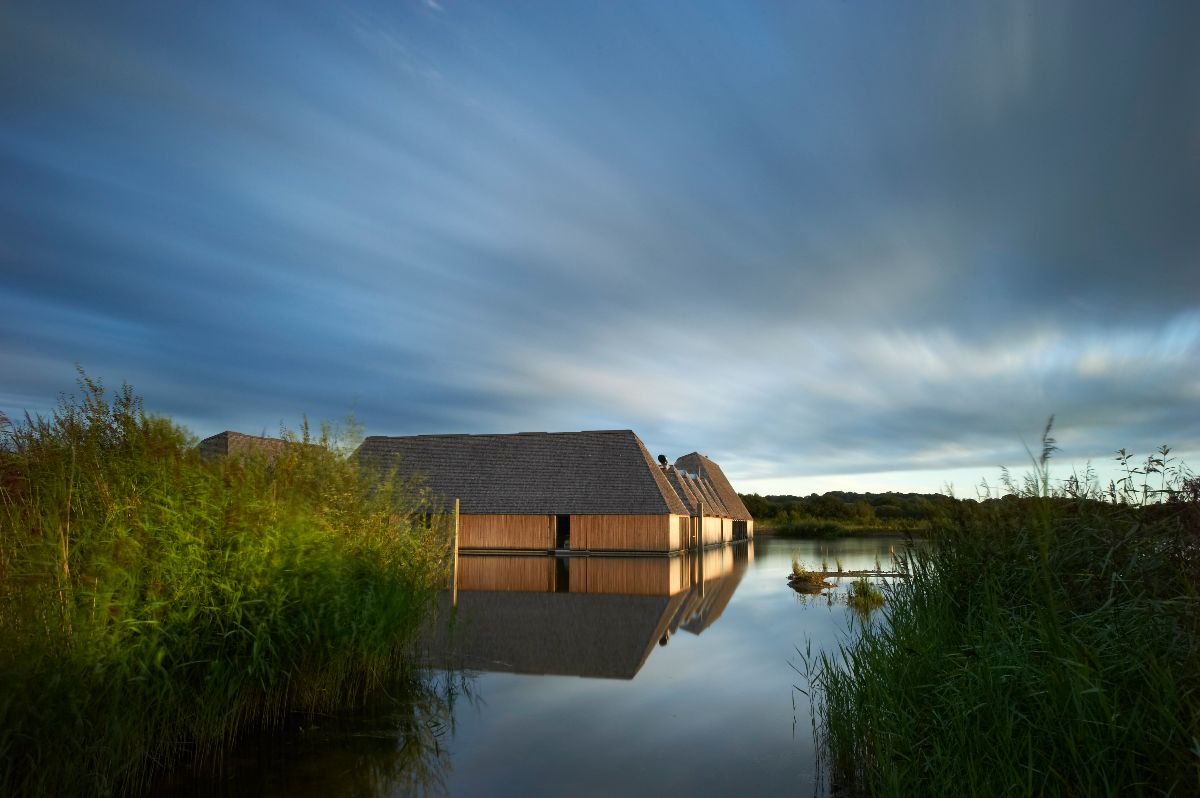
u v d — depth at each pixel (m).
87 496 6.06
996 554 6.22
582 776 5.83
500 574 22.86
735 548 40.75
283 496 8.12
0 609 4.94
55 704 4.81
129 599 5.67
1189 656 4.03
